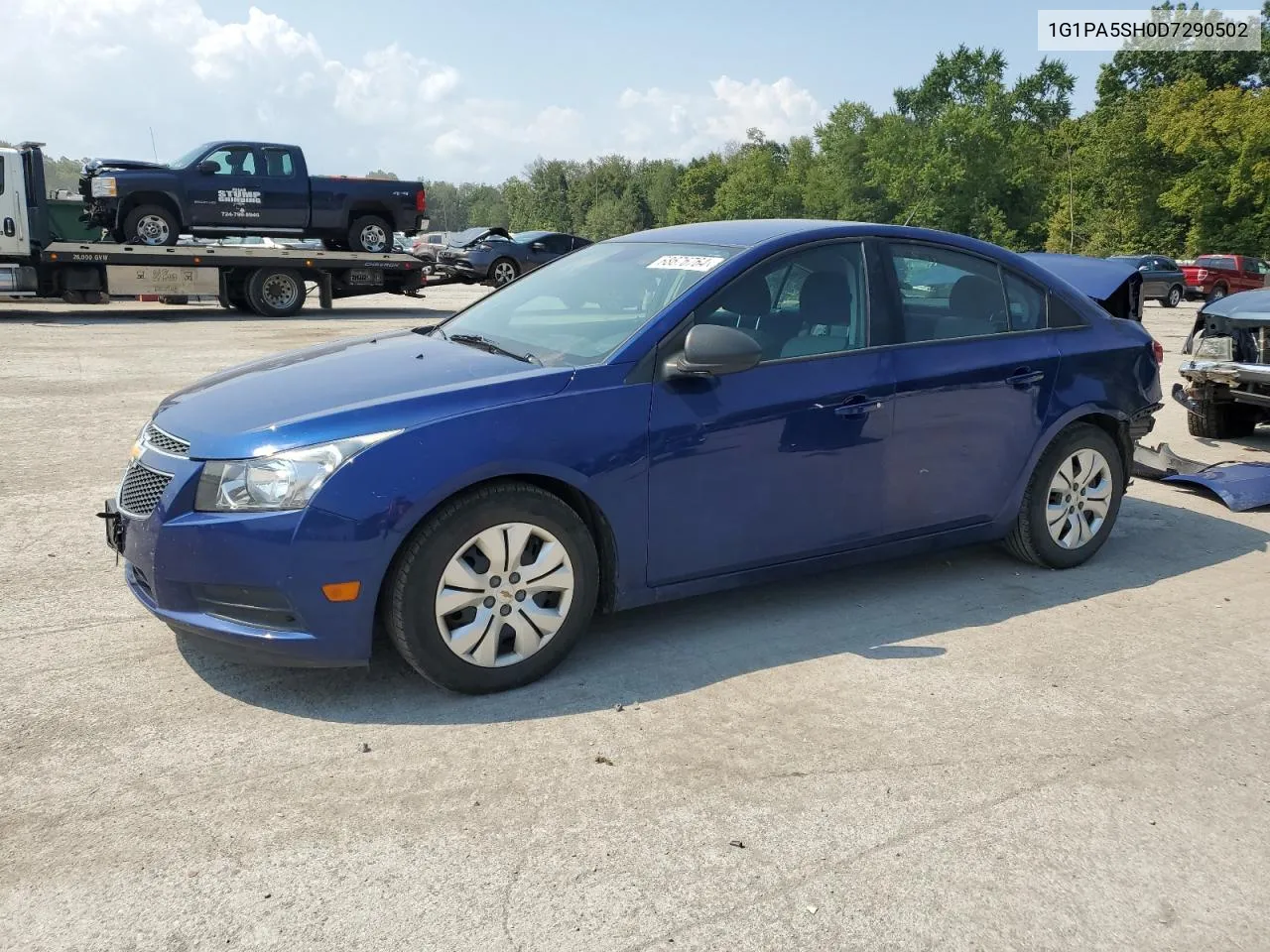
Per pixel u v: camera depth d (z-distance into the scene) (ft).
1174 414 31.48
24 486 19.95
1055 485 15.69
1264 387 24.04
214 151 58.54
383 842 8.67
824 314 13.50
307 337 48.32
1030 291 15.66
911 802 9.45
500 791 9.48
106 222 58.95
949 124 223.30
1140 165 171.83
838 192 271.90
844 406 13.20
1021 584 15.49
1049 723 11.05
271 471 10.36
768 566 13.23
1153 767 10.21
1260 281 106.93
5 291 53.78
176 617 10.73
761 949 7.50
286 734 10.44
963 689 11.82
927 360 14.05
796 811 9.25
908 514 14.19
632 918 7.80
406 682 11.66
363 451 10.43
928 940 7.64
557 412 11.30
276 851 8.50
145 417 27.12
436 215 579.48
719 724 10.84
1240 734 10.93
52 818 8.88
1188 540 17.94
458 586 10.91
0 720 10.57
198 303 66.90
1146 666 12.59
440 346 13.53
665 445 11.91
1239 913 8.08
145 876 8.15
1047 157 232.12
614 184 442.91
